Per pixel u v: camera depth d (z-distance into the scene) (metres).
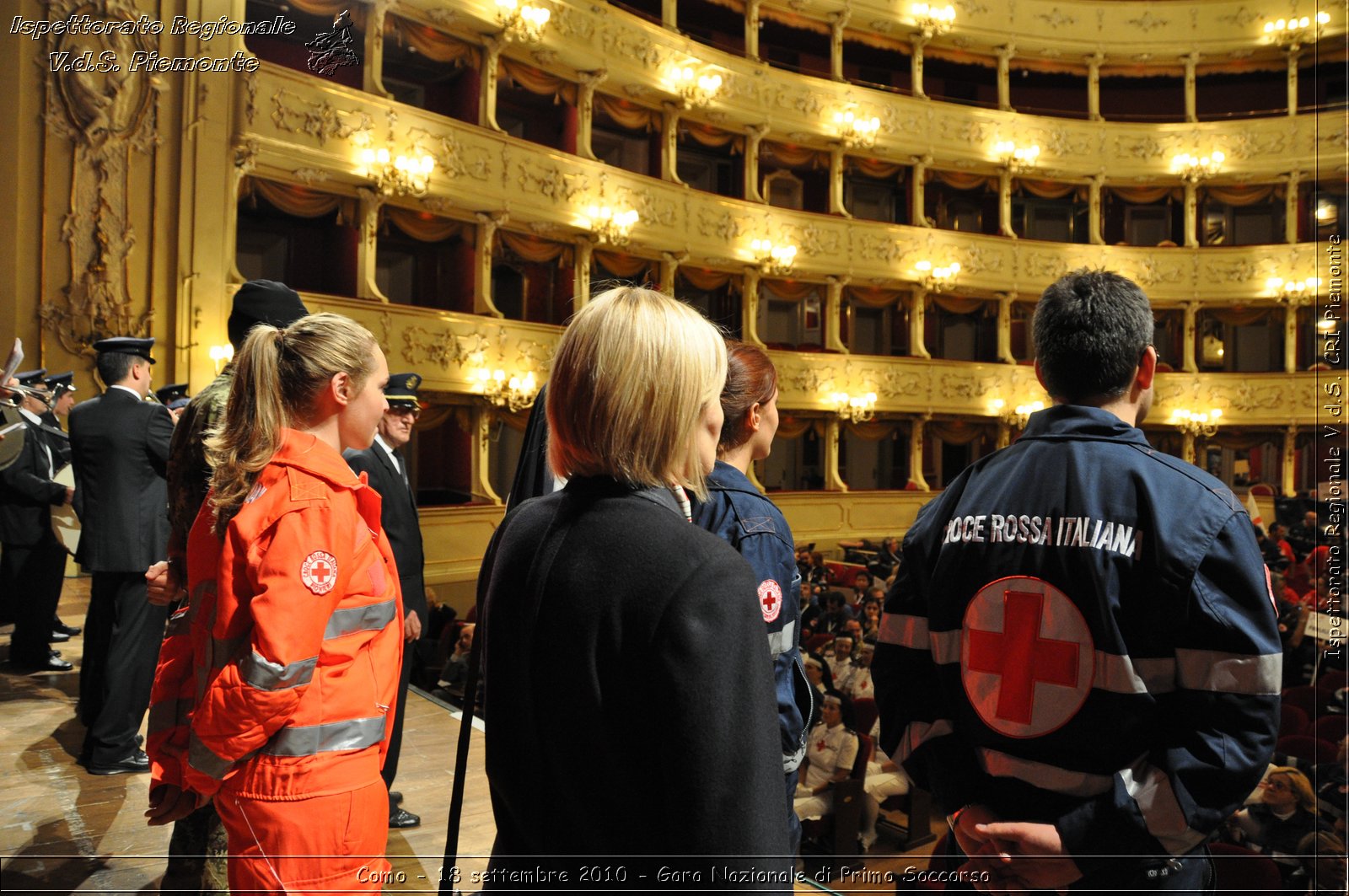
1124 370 1.45
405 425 3.26
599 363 1.00
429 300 14.50
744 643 0.91
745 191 17.39
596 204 14.17
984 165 19.56
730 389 1.85
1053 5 19.78
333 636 1.65
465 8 11.96
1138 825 1.21
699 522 1.66
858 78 20.56
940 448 21.75
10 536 4.92
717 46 16.59
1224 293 19.72
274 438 1.68
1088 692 1.27
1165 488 1.28
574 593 0.95
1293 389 19.11
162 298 8.71
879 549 17.19
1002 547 1.38
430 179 11.77
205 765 1.54
